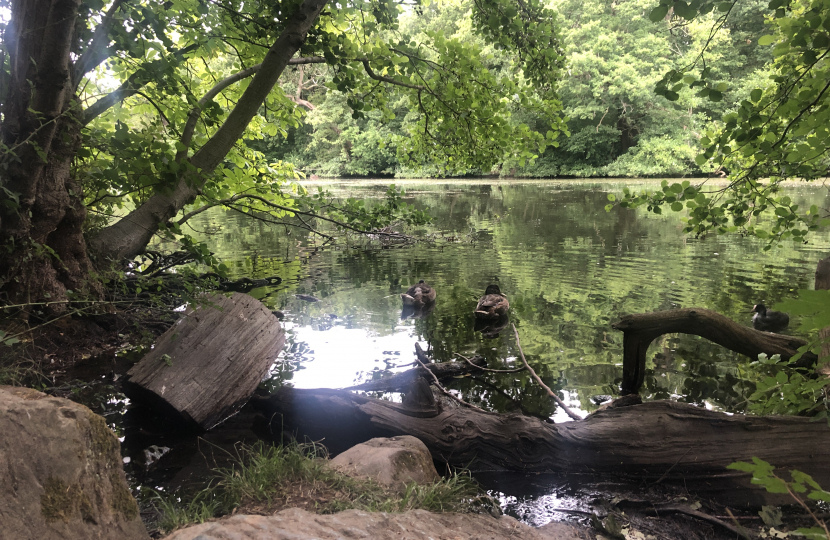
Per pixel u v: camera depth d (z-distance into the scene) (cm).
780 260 1128
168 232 479
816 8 277
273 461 324
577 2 3569
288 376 581
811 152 326
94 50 526
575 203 2328
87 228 750
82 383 551
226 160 954
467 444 410
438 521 267
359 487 304
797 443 357
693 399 505
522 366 604
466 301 905
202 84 1031
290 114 1002
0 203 516
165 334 533
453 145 883
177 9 658
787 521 328
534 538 278
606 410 418
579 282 987
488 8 753
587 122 3806
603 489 376
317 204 916
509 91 795
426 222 912
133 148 465
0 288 555
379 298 937
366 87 870
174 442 439
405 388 547
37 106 501
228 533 201
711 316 498
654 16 272
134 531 214
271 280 1074
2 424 176
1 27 493
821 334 423
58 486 182
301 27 707
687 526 328
